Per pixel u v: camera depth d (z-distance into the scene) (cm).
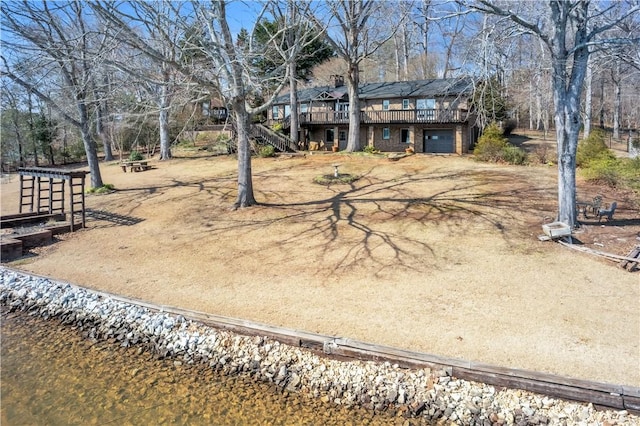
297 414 575
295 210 1594
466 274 987
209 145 3634
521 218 1362
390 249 1167
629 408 532
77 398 619
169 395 621
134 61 1608
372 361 658
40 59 1658
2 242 1240
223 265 1112
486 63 1219
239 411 583
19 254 1263
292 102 3078
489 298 862
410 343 700
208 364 697
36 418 576
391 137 3156
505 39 1295
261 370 670
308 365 670
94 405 602
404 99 3094
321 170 2305
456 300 859
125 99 1986
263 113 3806
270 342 727
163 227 1489
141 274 1071
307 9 1672
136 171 2708
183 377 666
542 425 525
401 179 2000
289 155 2839
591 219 1332
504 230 1268
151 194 1992
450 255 1108
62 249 1311
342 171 2247
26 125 3516
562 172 1251
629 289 877
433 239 1229
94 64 1295
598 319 762
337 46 2603
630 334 707
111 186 2161
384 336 725
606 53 1366
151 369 691
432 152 3055
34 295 974
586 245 1125
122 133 3559
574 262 1027
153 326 798
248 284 982
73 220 1485
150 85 2114
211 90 1459
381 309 830
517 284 923
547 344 684
